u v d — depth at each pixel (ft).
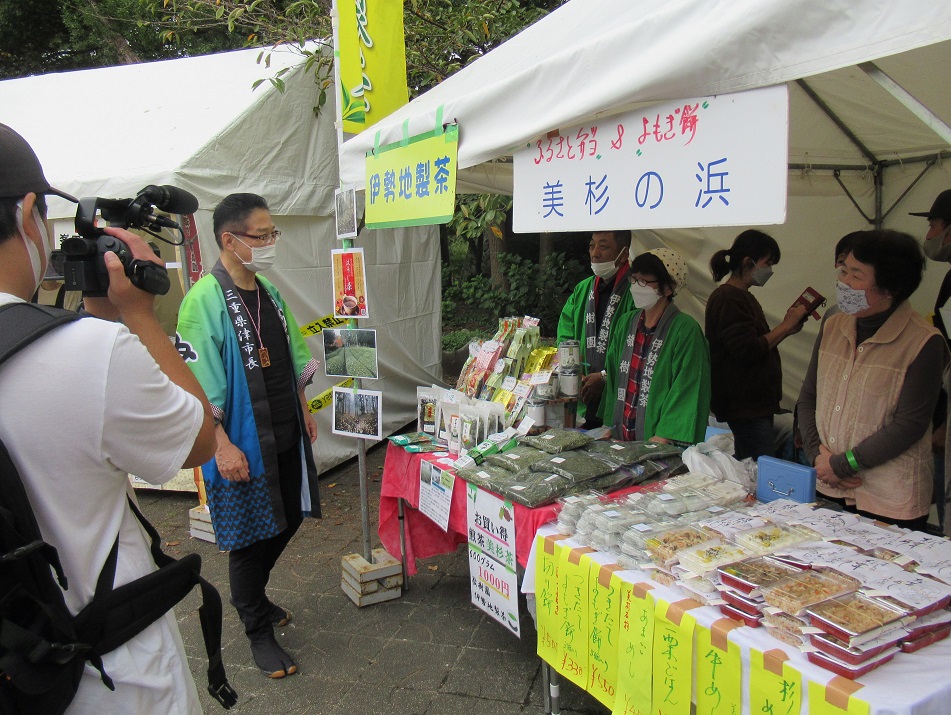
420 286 21.48
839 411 7.46
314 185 16.67
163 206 4.71
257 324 9.35
